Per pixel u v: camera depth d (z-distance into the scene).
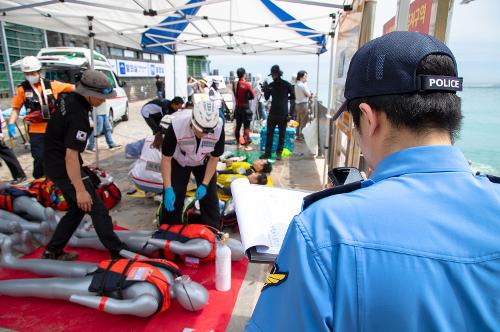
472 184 0.54
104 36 5.59
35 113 4.49
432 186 0.54
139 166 4.36
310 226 0.55
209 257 2.95
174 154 3.03
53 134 2.63
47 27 4.91
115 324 2.30
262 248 1.23
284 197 1.57
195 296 2.32
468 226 0.51
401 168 0.58
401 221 0.52
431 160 0.56
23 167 6.23
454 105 0.57
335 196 0.59
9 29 12.10
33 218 3.67
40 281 2.45
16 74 12.59
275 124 6.98
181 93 11.73
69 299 2.35
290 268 0.56
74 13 4.62
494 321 0.47
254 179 4.22
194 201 3.40
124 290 2.27
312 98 10.42
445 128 0.58
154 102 4.76
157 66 23.30
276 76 6.77
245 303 2.54
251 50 8.00
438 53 0.57
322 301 0.50
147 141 4.41
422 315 0.48
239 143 8.29
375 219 0.52
